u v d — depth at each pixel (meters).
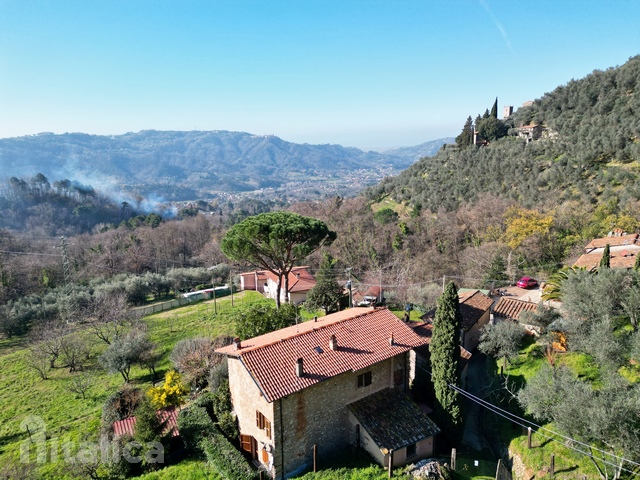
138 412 24.66
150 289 73.06
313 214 89.06
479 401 25.73
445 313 24.34
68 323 56.47
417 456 23.16
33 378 41.72
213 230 110.38
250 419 23.48
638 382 20.27
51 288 73.31
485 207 66.50
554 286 33.53
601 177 62.00
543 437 21.72
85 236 98.94
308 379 21.92
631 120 65.56
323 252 67.38
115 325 47.56
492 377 29.22
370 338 25.95
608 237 46.72
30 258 78.50
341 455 23.20
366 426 22.81
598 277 25.36
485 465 22.64
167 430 26.27
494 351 29.56
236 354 22.97
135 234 99.19
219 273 80.88
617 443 17.06
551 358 24.94
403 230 73.56
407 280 57.38
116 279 75.56
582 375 23.67
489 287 51.00
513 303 35.19
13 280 71.25
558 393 19.53
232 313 54.22
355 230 77.69
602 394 17.91
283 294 56.09
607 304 23.92
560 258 55.00
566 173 66.38
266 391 20.72
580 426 18.05
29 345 49.03
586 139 69.44
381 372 25.36
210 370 30.59
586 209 57.00
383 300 48.25
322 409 22.91
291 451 21.86
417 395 27.58
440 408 24.64
